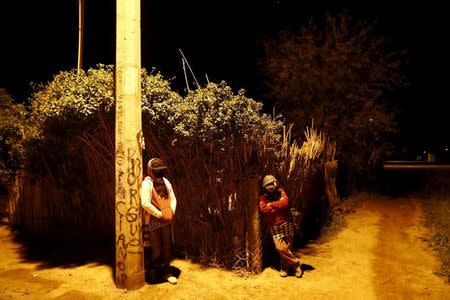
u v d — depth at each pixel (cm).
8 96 897
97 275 515
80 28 661
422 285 538
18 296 449
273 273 554
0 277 508
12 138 702
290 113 1205
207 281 511
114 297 455
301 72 1220
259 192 545
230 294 484
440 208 998
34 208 697
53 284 486
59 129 575
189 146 547
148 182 478
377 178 1520
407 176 1977
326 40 1209
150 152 571
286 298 481
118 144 467
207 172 552
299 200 712
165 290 479
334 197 991
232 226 552
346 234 795
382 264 617
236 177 544
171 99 540
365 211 1027
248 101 538
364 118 1148
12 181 728
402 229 838
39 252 611
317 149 802
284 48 1267
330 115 1170
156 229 496
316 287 518
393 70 1235
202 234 568
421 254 668
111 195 636
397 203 1145
